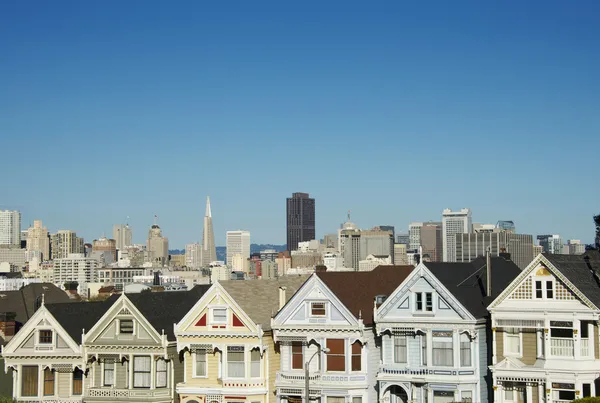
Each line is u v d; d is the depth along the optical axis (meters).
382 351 74.19
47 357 80.56
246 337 76.56
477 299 73.38
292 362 76.25
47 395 80.56
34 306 100.50
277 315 76.62
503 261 81.31
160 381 78.62
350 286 77.81
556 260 69.31
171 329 80.00
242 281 82.12
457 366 70.94
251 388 76.12
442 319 71.50
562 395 67.38
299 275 90.94
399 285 75.06
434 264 74.88
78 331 81.38
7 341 88.56
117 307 79.69
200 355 78.31
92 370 80.00
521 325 69.06
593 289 68.44
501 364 69.44
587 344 67.31
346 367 73.94
